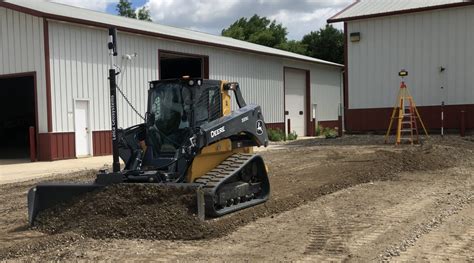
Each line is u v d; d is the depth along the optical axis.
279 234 6.91
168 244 6.48
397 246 6.14
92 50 19.56
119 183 7.62
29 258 6.00
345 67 23.38
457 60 20.94
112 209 7.27
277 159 16.31
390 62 22.30
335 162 14.55
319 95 37.00
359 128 23.09
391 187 10.54
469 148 16.86
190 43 24.19
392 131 22.34
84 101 19.30
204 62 25.73
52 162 17.78
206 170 8.13
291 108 33.91
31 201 7.80
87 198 7.54
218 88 8.62
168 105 8.37
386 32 22.31
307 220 7.71
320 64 36.84
